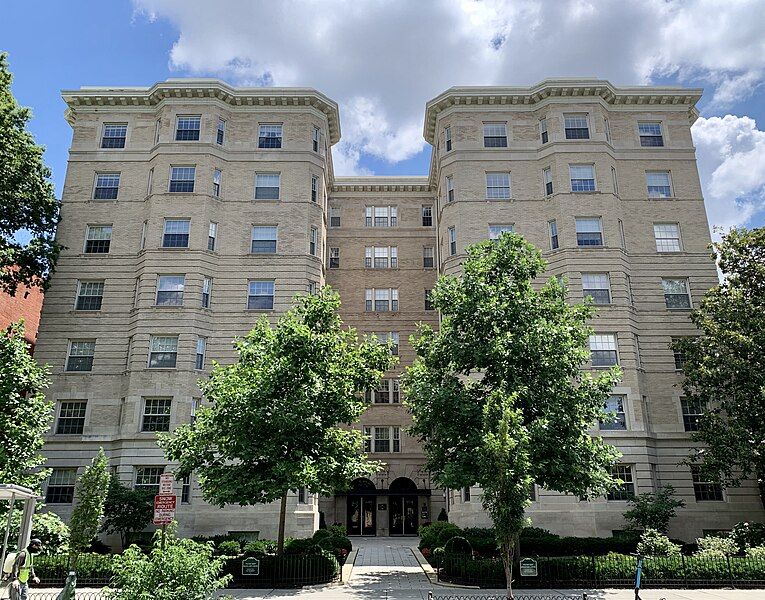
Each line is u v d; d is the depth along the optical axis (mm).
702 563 20984
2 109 30078
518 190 37688
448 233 37844
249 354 23844
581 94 38531
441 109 40156
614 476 32000
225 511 31688
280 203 37562
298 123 39188
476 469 21188
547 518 30891
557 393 22531
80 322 35062
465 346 23562
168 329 34094
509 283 24781
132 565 12109
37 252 34219
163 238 35844
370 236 49594
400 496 44688
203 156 37250
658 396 34281
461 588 20969
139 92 38781
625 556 21641
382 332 47250
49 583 20672
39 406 21688
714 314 31547
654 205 37750
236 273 36219
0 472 19453
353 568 26344
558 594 19453
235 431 21047
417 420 24094
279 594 19656
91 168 37938
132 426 32531
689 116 40406
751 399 28266
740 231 31938
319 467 21438
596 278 35312
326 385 22375
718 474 29250
